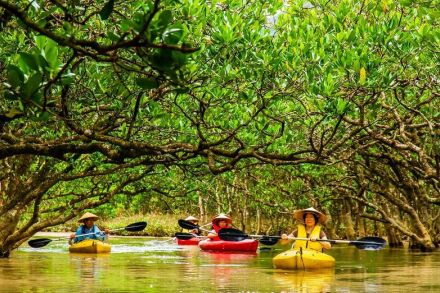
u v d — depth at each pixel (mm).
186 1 8516
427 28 11125
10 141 8234
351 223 28500
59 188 18625
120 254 20203
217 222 23172
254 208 34938
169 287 10992
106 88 8781
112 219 42062
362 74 10148
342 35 11297
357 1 12609
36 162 16562
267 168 23906
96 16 7906
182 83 3006
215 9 10125
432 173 13383
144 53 2873
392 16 12047
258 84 10703
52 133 11297
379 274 13438
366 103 11070
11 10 2846
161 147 8664
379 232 32031
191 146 9562
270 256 19531
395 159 17031
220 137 12336
